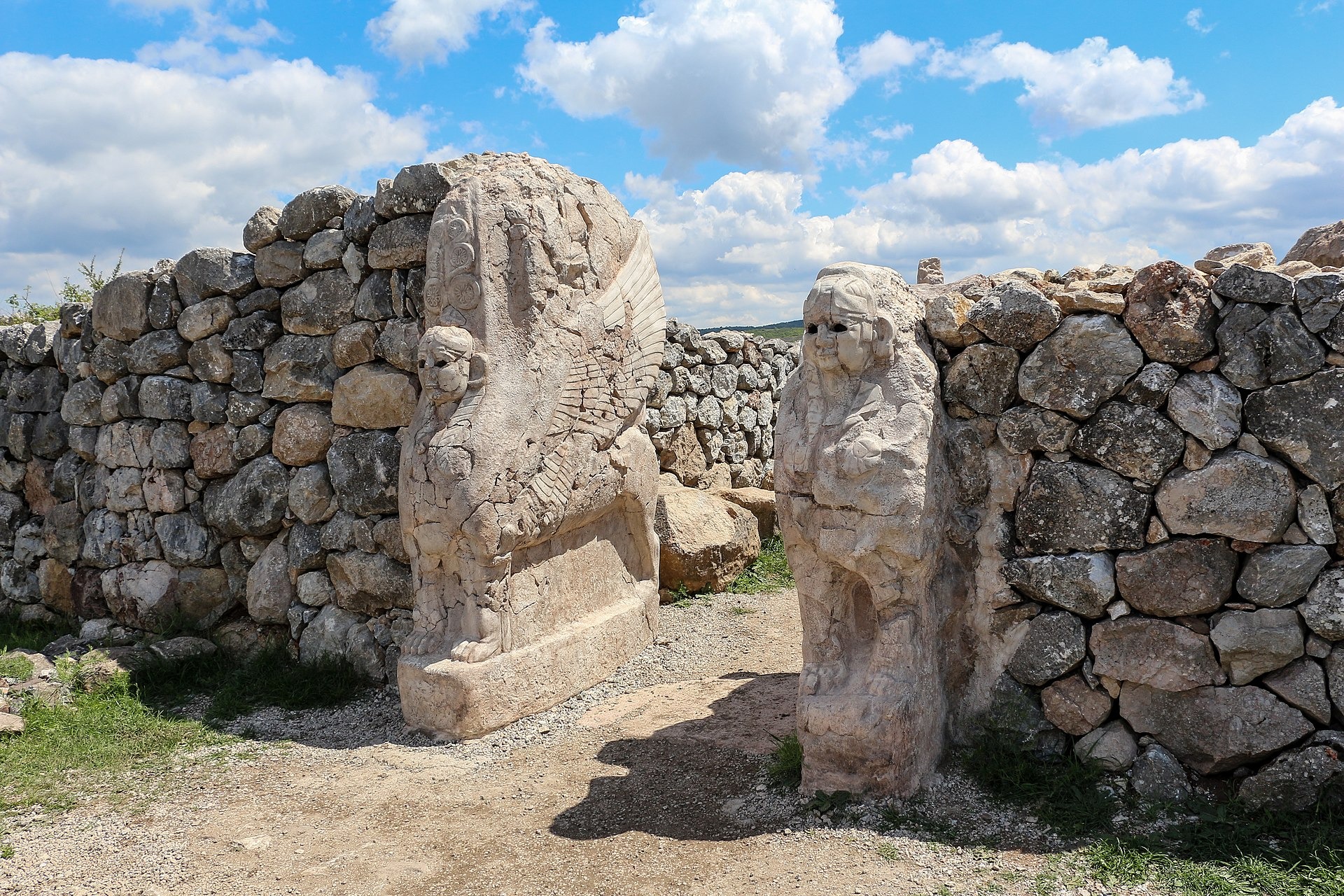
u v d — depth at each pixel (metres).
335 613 5.09
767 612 6.11
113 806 3.59
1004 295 3.33
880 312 3.25
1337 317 2.90
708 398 8.41
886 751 3.14
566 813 3.41
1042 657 3.31
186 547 5.54
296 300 5.16
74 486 6.20
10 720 4.23
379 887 2.97
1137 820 3.03
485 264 4.30
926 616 3.29
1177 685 3.11
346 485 4.99
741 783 3.52
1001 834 3.00
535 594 4.54
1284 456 2.98
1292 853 2.78
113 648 5.27
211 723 4.50
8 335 6.62
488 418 4.20
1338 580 2.91
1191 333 3.06
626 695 4.70
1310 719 2.97
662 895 2.80
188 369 5.54
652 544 5.53
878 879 2.77
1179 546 3.09
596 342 4.77
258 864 3.14
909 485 3.16
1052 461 3.29
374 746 4.16
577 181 4.88
